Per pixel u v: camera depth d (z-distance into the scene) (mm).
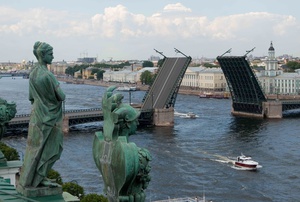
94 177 49938
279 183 49375
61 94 6578
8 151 39188
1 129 9719
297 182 49688
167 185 48062
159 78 100375
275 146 71000
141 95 178375
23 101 152500
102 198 28922
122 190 5152
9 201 6570
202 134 84188
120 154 4980
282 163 58906
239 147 70375
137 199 5203
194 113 119562
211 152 66438
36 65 6688
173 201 41656
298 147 69812
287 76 161500
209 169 55625
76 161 58312
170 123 98250
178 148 69438
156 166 56969
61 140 6773
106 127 5281
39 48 6594
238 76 104688
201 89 194625
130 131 5340
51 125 6613
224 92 174875
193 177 51656
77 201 8758
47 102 6594
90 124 99312
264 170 55156
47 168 6719
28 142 6758
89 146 69812
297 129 89875
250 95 110688
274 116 111312
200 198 43375
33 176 6711
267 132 86000
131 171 4961
